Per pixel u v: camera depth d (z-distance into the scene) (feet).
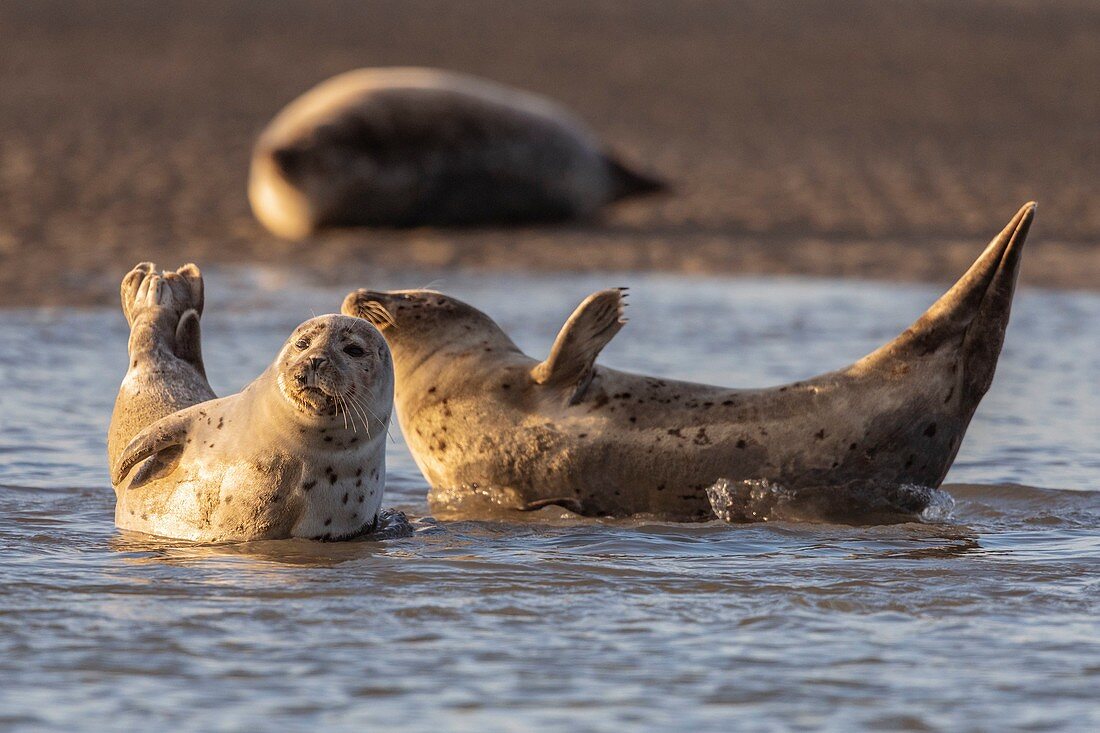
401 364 98.22
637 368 138.31
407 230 257.14
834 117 377.30
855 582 73.20
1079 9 586.45
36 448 106.73
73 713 54.75
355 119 254.27
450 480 96.78
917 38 507.71
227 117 361.51
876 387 90.89
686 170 307.17
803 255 222.48
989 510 93.20
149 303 90.48
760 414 91.91
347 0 579.48
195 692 56.90
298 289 190.08
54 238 220.84
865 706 56.13
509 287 195.62
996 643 63.67
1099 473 103.60
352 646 62.54
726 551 81.10
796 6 586.04
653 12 565.94
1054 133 356.79
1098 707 56.13
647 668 60.13
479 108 264.52
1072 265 211.61
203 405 84.38
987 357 90.84
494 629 65.16
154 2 549.54
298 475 80.53
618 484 92.48
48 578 72.43
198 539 81.71
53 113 352.49
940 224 249.14
